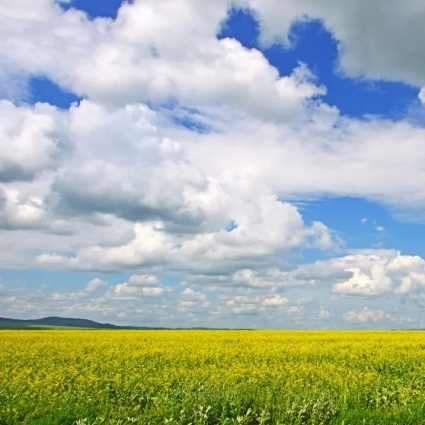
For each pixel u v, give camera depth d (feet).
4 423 38.37
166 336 138.51
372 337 133.80
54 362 78.79
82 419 38.19
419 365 75.20
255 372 63.00
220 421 39.75
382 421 37.60
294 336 138.82
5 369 70.54
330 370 66.49
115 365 73.10
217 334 153.38
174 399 45.19
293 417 39.58
